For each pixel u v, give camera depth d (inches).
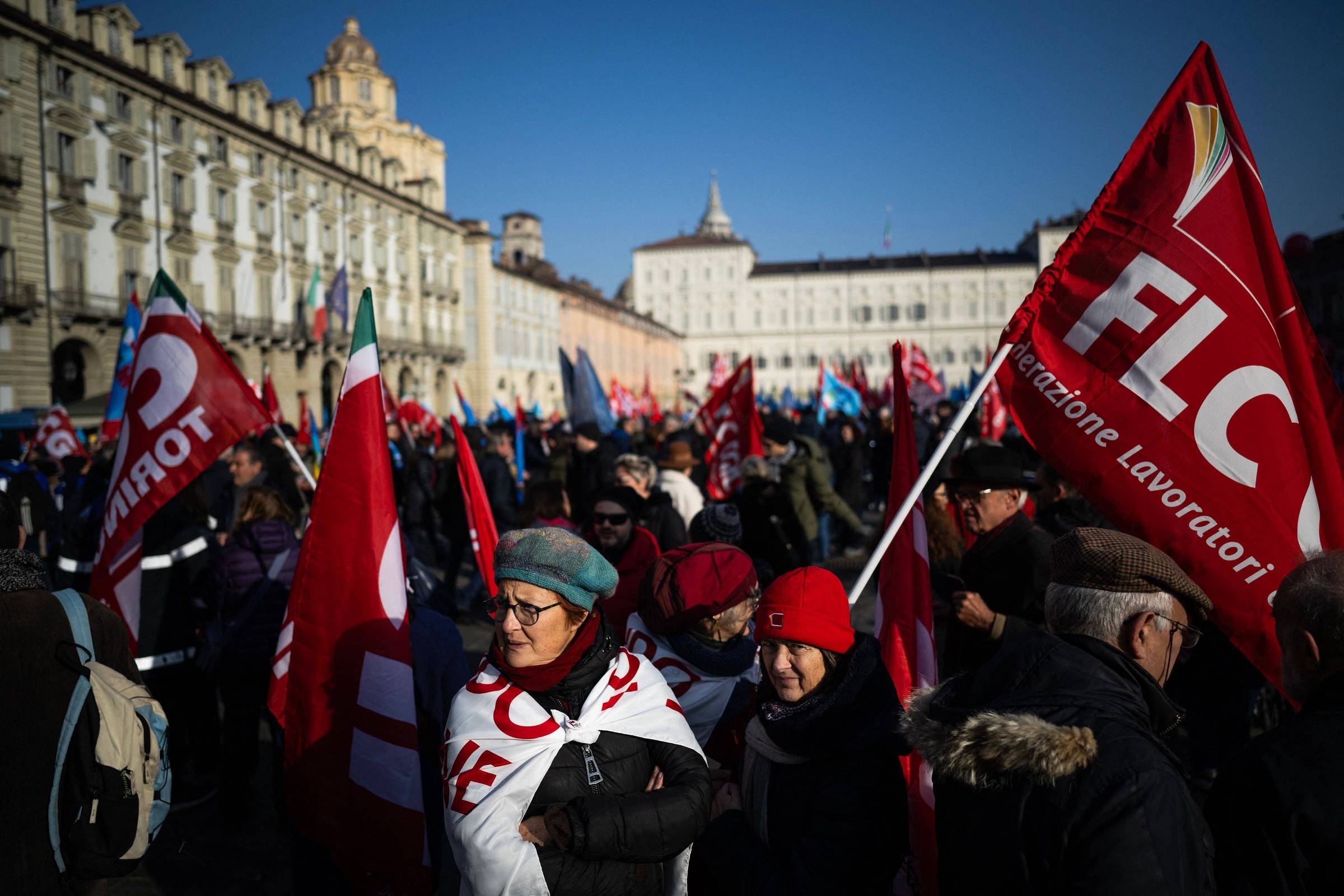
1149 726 66.2
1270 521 98.2
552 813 77.2
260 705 170.1
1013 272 3580.2
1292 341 100.2
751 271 3841.0
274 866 161.0
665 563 112.3
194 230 1424.7
